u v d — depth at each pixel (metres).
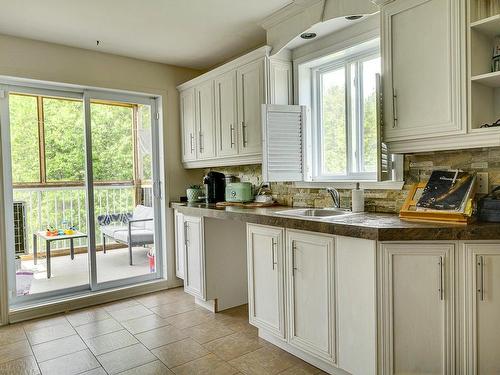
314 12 2.64
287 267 2.42
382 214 2.45
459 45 1.88
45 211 3.62
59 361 2.47
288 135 2.99
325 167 3.13
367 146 2.78
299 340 2.37
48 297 3.52
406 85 2.10
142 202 4.09
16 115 3.43
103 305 3.58
